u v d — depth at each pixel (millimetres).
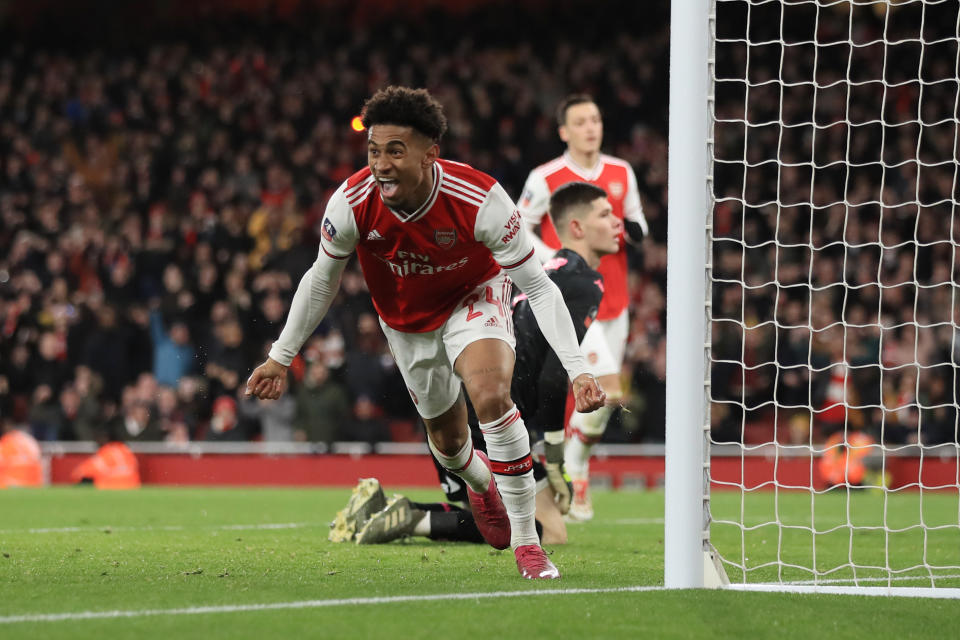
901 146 25641
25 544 8156
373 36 31000
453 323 5996
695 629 4445
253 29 31172
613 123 27875
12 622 4387
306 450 19234
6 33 31625
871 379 19703
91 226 26156
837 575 6836
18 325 21859
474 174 5684
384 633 4207
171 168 27969
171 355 21141
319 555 7344
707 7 5730
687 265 5629
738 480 18734
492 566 6652
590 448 11031
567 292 8312
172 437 19750
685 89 5691
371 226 5723
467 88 29109
